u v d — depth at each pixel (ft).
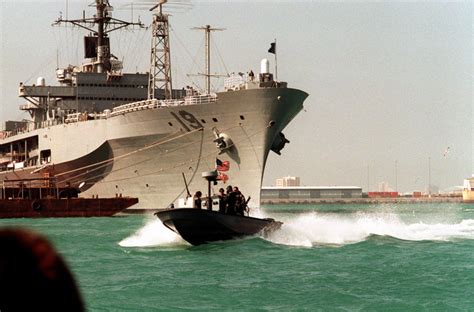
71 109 355.56
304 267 108.88
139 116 286.25
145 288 90.02
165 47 326.65
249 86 255.09
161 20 326.65
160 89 358.64
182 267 110.32
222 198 145.79
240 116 259.60
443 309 74.69
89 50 368.27
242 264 113.09
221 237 138.62
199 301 80.74
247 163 264.31
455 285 89.86
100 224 247.70
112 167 305.32
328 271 104.01
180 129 276.82
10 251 9.34
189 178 282.36
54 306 9.32
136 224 245.65
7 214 307.17
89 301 80.89
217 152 270.46
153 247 141.69
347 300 80.53
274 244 140.87
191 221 133.08
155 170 290.76
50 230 214.48
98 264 117.29
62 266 9.52
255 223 145.28
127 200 301.22
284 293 85.25
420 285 89.97
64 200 306.76
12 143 384.47
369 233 168.25
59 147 329.93
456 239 161.79
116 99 355.97
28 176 351.67
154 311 75.00
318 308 76.28
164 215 135.33
